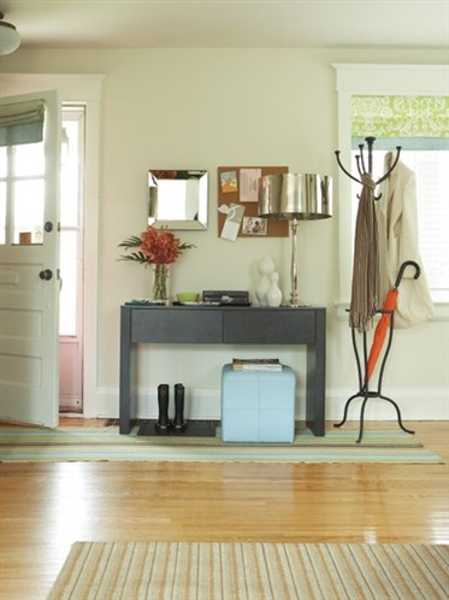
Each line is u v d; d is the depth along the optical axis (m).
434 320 3.81
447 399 3.81
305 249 3.81
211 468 2.81
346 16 3.34
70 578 1.74
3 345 3.62
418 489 2.54
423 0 3.15
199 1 3.16
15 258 3.54
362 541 2.02
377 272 3.44
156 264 3.59
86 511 2.27
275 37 3.64
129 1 3.16
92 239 3.78
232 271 3.81
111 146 3.80
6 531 2.08
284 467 2.84
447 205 3.82
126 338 3.39
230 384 3.25
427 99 3.81
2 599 1.62
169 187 3.79
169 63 3.81
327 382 3.83
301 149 3.81
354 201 3.80
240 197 3.79
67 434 3.38
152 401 3.81
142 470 2.77
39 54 3.81
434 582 1.74
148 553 1.92
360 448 3.17
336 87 3.80
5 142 3.62
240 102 3.81
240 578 1.76
